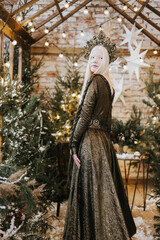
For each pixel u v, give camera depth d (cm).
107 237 158
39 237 201
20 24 320
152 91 353
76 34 431
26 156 246
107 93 185
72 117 365
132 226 190
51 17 359
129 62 370
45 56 430
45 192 260
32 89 400
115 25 430
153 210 295
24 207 196
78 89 381
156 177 261
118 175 194
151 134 327
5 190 167
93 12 429
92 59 194
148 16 431
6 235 164
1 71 238
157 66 432
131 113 392
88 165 173
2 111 213
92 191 169
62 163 281
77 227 168
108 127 192
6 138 220
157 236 216
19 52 353
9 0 260
